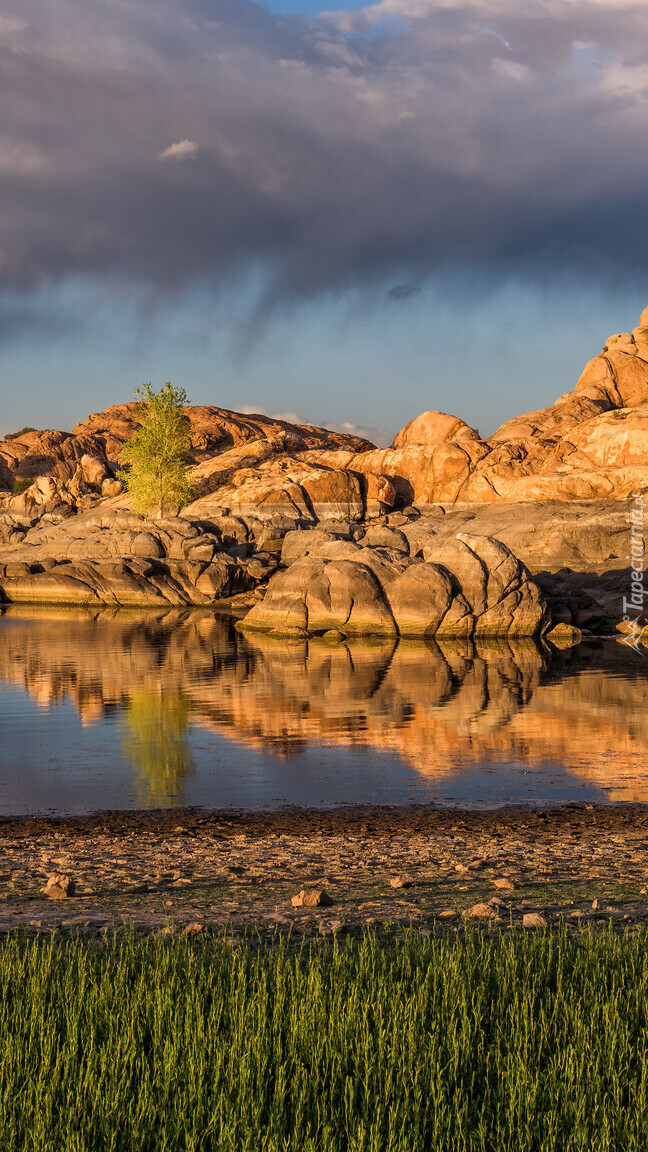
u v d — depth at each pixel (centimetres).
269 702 2980
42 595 7731
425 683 3456
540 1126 486
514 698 3088
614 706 2923
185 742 2328
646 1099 504
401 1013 590
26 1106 490
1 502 11538
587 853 1314
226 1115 486
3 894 1050
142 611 7112
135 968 700
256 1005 598
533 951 725
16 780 1922
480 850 1341
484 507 7469
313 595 5412
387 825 1555
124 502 10075
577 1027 579
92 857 1288
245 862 1248
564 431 8769
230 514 8844
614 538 6581
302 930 877
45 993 628
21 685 3344
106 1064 533
